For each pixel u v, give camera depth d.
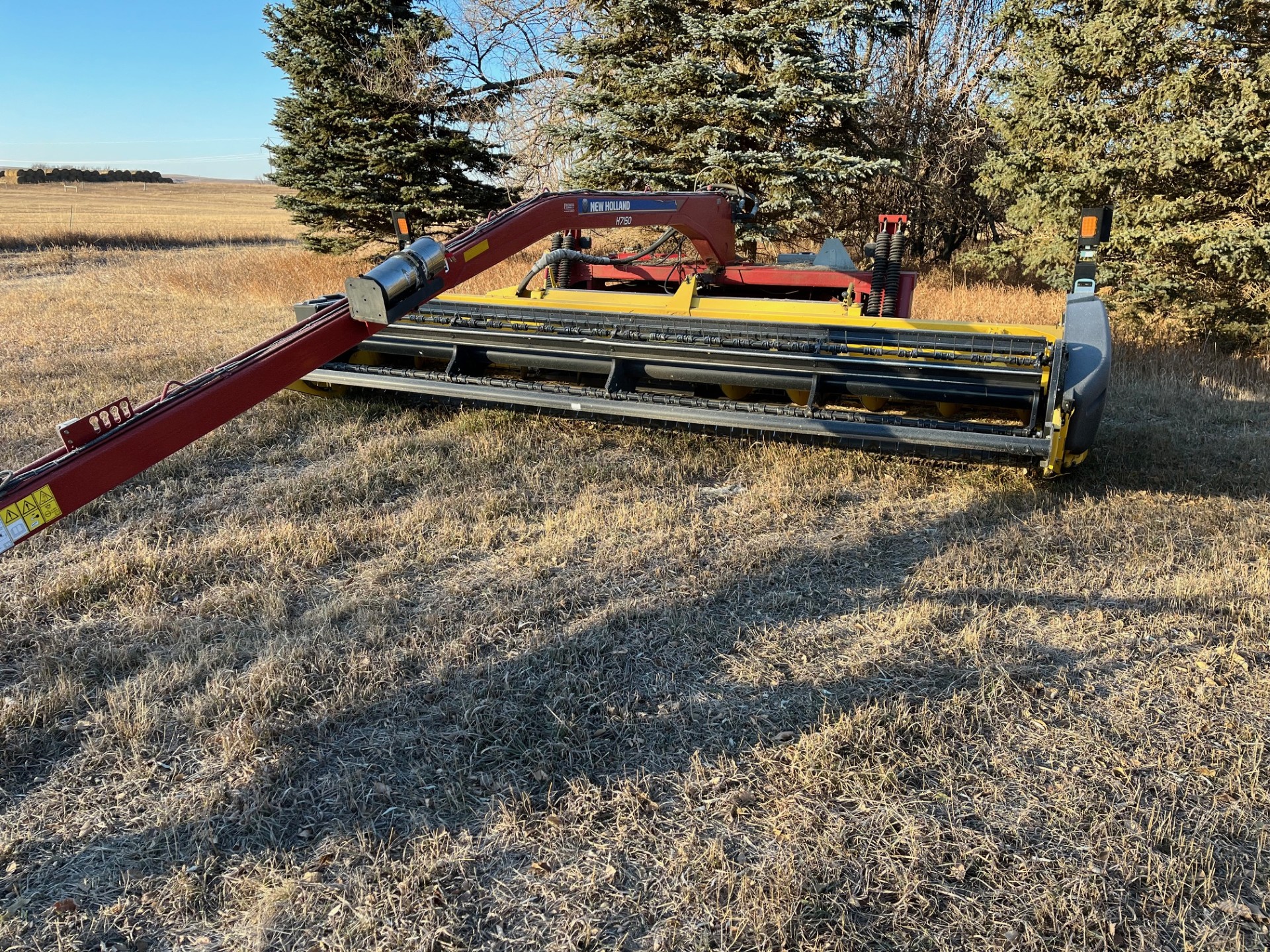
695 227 6.12
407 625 3.70
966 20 16.66
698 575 4.12
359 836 2.48
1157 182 9.56
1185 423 6.80
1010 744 2.91
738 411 5.30
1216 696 3.16
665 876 2.37
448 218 17.55
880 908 2.26
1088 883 2.32
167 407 2.71
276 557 4.29
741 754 2.85
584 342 5.85
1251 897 2.30
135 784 2.74
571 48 13.79
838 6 12.05
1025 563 4.24
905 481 5.34
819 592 3.99
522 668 3.34
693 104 12.38
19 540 2.37
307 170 17.86
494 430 6.33
